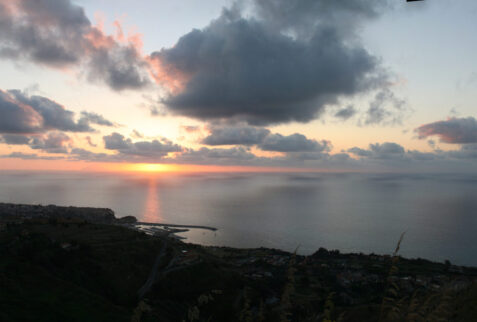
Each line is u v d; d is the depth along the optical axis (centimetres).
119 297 5847
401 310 682
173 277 7200
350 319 3142
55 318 3931
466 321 1242
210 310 3569
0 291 4272
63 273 6044
